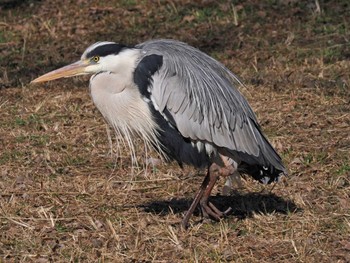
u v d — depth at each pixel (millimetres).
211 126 10984
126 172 13305
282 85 17281
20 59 19469
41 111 16141
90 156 13945
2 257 10359
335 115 15547
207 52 19500
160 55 11055
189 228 11102
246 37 20125
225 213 11391
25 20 21625
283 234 10922
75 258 10281
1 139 14695
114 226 11180
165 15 21531
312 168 13125
